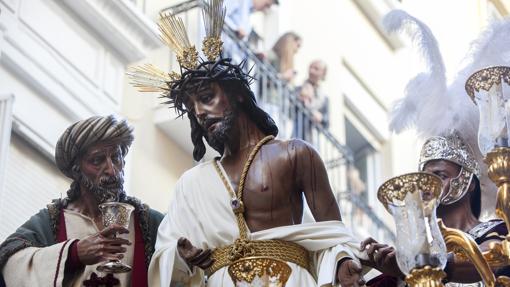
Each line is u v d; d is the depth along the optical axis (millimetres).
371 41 14070
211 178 5062
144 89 5281
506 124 4785
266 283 4797
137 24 9312
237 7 11438
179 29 5277
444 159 5582
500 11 7898
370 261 4789
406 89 5945
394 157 13711
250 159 5066
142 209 5336
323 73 12852
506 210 4691
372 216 12195
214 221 4945
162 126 9617
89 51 9078
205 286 4887
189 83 5137
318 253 4910
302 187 5055
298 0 13102
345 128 13547
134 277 5145
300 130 11562
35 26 8672
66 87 8734
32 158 8219
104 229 4961
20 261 5051
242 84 5152
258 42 12117
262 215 4957
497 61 5930
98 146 5340
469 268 4910
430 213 4316
